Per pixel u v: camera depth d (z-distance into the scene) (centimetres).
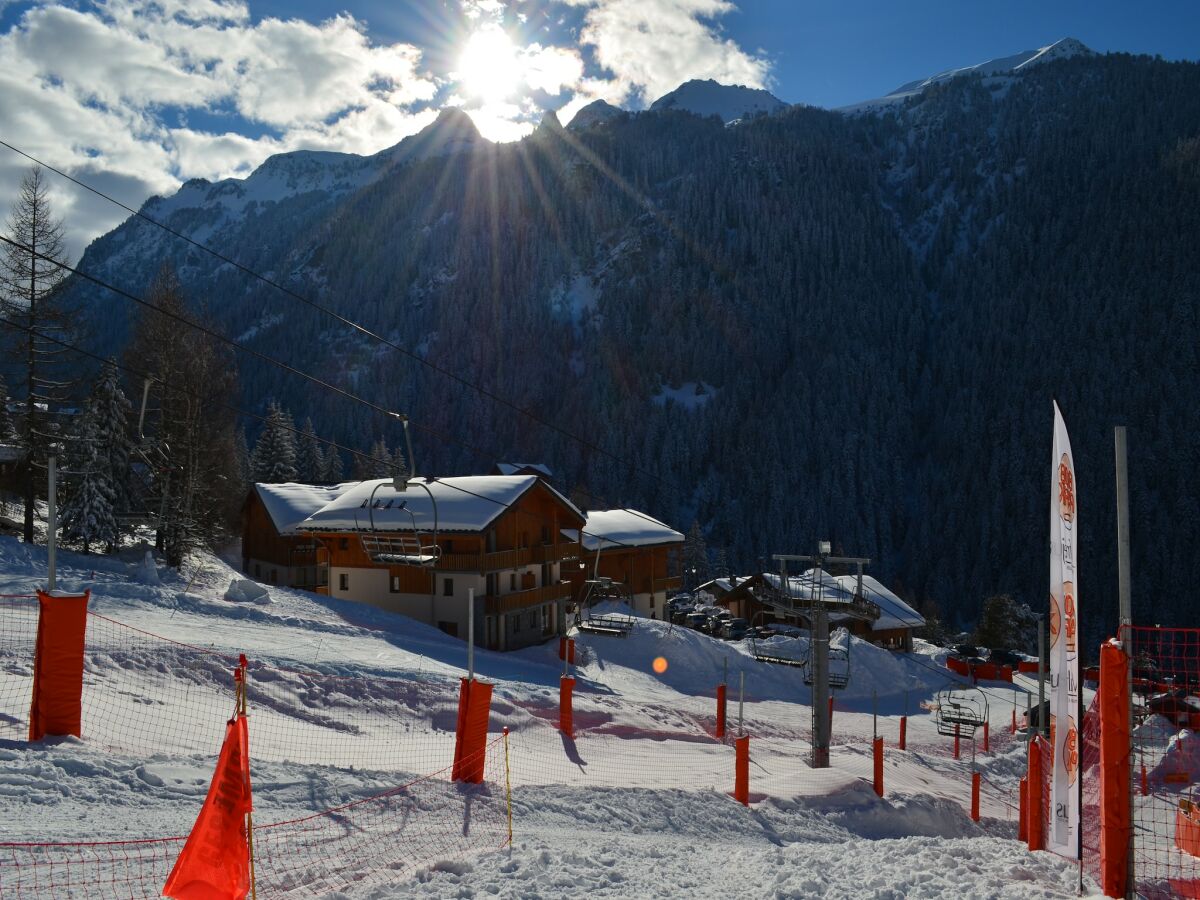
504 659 3816
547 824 1311
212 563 5266
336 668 2562
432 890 894
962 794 2731
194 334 5719
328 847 1017
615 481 18412
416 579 4672
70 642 1345
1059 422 966
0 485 5447
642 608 6456
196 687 2067
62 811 1008
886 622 6669
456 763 1435
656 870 1060
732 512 18000
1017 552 16212
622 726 2664
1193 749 2888
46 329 4716
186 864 659
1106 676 885
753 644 4197
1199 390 17938
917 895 979
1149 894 1078
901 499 19925
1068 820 979
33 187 4662
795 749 2978
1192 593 14150
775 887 992
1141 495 15562
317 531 4834
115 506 5000
